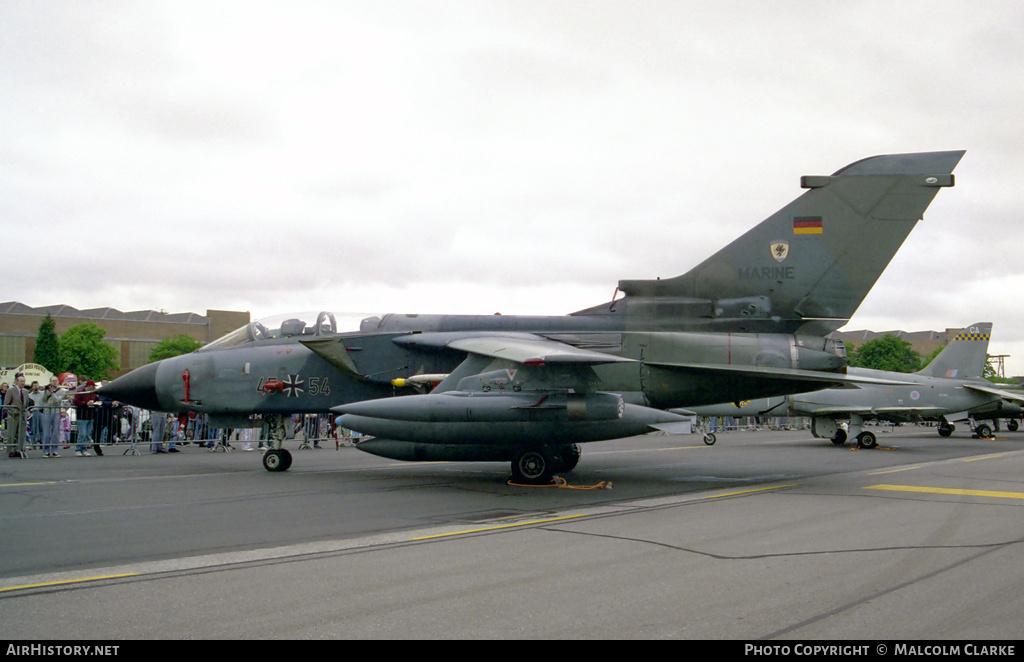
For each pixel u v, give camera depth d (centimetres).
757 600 461
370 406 1107
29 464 1512
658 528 723
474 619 425
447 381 1191
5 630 408
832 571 538
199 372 1392
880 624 414
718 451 1945
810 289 1198
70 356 6756
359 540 666
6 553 612
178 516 812
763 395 1235
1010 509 845
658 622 418
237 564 569
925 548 620
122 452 1900
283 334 1397
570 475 1262
